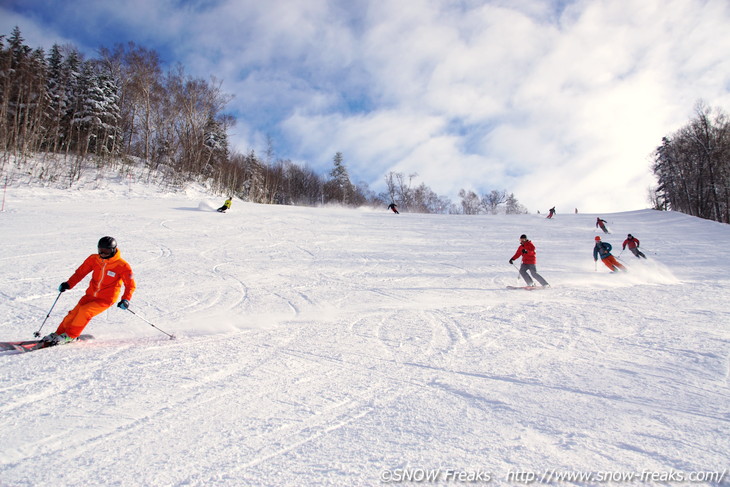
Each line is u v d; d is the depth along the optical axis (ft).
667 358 13.25
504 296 27.35
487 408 9.60
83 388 10.78
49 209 60.95
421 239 60.80
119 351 14.29
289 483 6.54
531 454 7.32
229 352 14.46
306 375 12.17
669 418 8.80
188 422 8.91
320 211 93.56
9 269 29.09
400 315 21.36
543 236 66.90
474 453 7.41
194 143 146.92
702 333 16.19
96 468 7.00
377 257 45.09
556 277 35.94
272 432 8.46
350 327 18.67
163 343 15.53
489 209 296.10
